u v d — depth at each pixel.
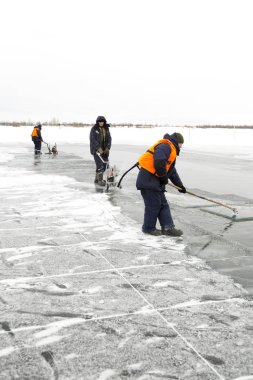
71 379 2.49
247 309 3.39
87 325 3.12
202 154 21.75
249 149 26.23
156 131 64.38
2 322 3.17
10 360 2.68
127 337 2.96
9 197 8.48
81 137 46.03
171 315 3.29
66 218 6.62
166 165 5.33
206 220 6.64
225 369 2.59
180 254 4.80
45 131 59.62
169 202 8.22
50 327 3.10
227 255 4.77
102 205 7.69
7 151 23.14
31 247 5.05
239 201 8.37
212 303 3.50
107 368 2.60
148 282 3.96
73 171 13.42
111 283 3.93
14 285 3.88
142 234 5.66
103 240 5.36
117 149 25.14
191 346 2.84
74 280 4.00
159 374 2.54
